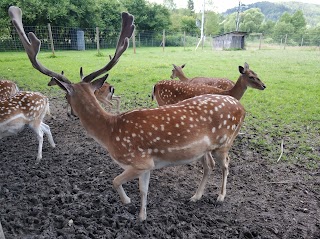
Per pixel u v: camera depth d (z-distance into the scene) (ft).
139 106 25.26
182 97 18.51
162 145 9.73
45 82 33.73
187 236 9.68
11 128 14.75
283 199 12.10
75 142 17.66
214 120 10.41
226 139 10.93
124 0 139.44
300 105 24.50
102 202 11.23
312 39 132.67
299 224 10.56
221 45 116.78
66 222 9.96
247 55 73.41
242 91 19.81
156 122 9.78
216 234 9.84
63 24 101.91
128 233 9.63
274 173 14.16
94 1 110.32
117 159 10.04
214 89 18.90
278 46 122.72
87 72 40.88
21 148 16.75
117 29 124.16
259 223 10.58
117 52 10.46
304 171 14.33
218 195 12.23
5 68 43.16
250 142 17.65
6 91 20.29
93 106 10.08
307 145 17.13
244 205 11.68
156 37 133.28
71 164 14.75
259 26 224.53
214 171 14.43
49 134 16.58
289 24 188.44
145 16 140.36
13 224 9.66
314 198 12.16
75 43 97.60
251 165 14.93
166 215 10.55
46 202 11.16
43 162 14.96
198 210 11.25
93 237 9.35
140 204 11.33
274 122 20.94
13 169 14.07
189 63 53.57
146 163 9.75
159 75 38.47
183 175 13.99
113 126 9.95
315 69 45.85
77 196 11.55
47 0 96.78
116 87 31.55
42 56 64.34
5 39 82.74
